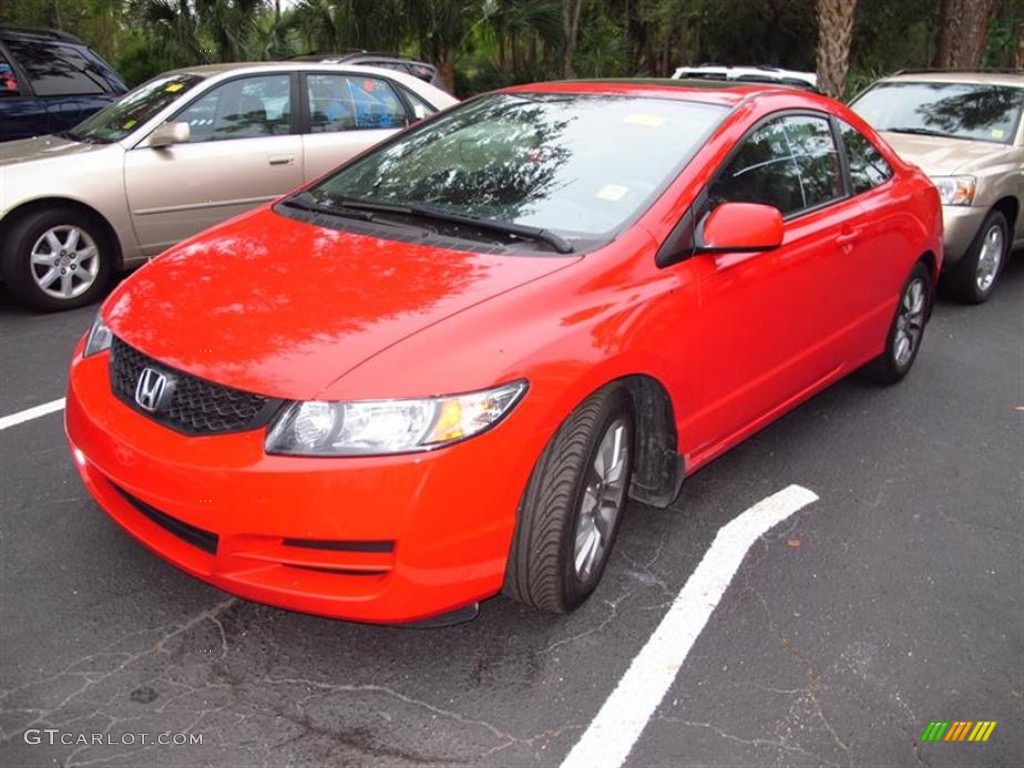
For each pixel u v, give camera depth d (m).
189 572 2.84
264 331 2.89
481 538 2.79
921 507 4.19
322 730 2.69
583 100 4.25
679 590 3.45
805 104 4.50
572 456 2.95
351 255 3.36
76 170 6.22
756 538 3.83
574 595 3.12
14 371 5.25
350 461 2.60
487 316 2.91
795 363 4.25
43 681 2.81
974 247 7.20
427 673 2.94
